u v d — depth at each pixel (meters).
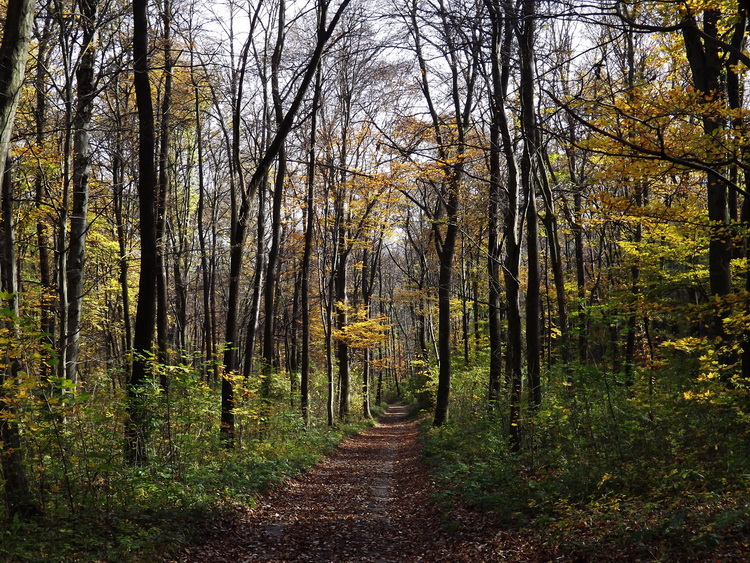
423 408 34.38
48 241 18.58
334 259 24.73
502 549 7.07
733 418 8.71
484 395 21.66
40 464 7.22
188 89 18.08
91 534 6.76
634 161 8.09
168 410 9.93
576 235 21.25
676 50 11.86
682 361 10.48
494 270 18.77
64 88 11.36
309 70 14.04
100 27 11.62
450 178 17.83
